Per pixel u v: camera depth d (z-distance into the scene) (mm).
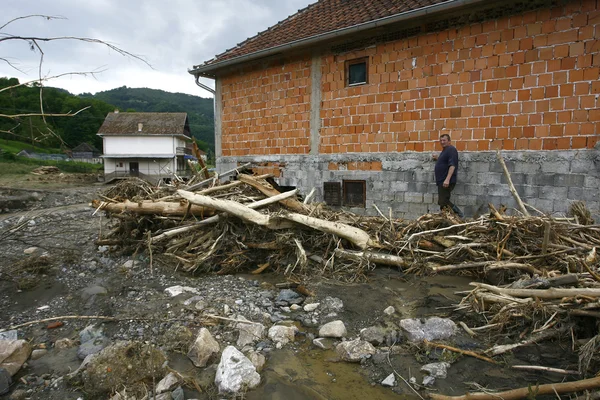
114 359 2926
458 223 5113
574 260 3861
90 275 5309
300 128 8500
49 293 4742
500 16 5855
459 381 2738
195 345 3154
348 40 7543
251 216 5141
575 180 5414
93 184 22578
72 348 3486
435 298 3965
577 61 5312
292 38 8281
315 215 5602
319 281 4703
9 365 3066
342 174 7891
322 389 2760
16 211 12117
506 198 5992
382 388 2760
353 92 7582
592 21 5172
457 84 6340
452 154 6059
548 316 3207
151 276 5137
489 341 3180
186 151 39812
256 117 9320
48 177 23047
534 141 5719
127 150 37188
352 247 5359
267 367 3043
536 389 2342
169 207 5723
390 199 7262
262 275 5168
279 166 8961
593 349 2598
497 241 4508
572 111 5395
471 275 4559
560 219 4848
